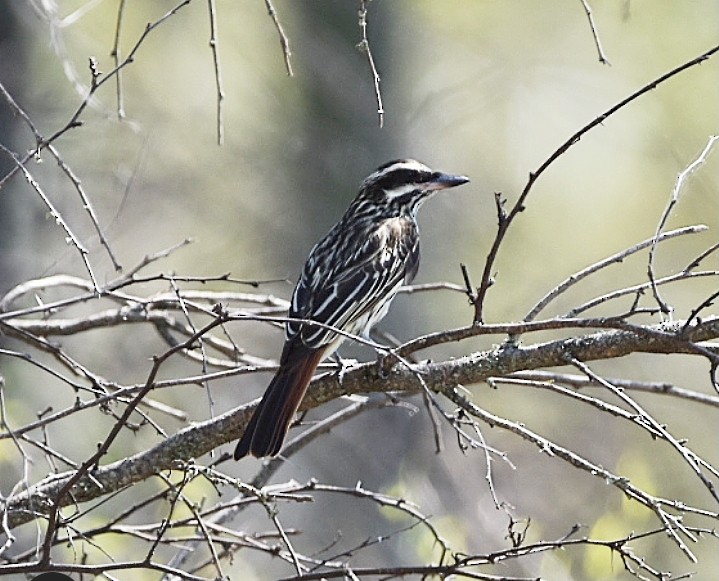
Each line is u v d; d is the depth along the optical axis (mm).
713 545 14172
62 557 10086
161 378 14336
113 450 12000
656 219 17750
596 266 7531
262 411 8172
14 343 12719
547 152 17953
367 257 10039
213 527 7941
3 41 13297
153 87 16719
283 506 15156
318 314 9633
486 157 17844
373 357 14391
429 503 14516
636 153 17234
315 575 7227
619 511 10578
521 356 7555
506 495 15008
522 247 17406
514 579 7301
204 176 16484
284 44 7215
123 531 7684
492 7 17516
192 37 16969
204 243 16391
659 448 15391
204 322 14023
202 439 8086
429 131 16328
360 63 15820
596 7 17000
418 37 16578
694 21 17312
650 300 16766
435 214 16906
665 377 16375
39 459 11969
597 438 15484
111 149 15430
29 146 13172
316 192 16078
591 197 18062
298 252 16125
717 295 6691
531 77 17438
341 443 15188
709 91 17281
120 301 10164
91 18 16016
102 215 14938
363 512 15117
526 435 7441
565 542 7285
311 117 16062
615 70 17594
